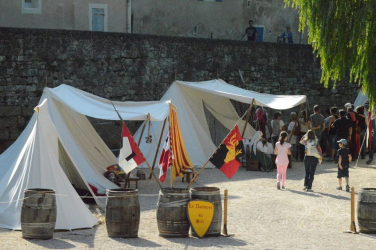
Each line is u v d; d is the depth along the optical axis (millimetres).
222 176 16625
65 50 20641
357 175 16891
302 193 14117
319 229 10641
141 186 14766
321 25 14641
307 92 24953
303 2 15133
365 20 14109
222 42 23406
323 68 15055
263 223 11055
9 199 10586
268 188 14727
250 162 17719
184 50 22719
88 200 12555
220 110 20266
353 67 14656
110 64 21438
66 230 10250
